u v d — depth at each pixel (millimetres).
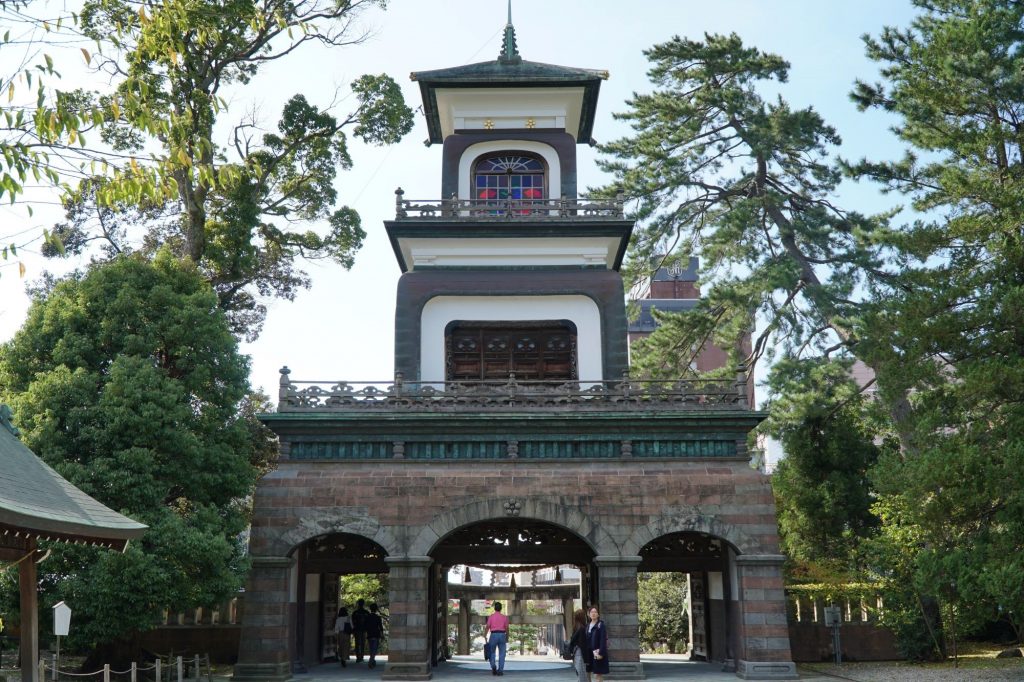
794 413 36719
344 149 39562
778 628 25500
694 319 42812
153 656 27250
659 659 34031
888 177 36375
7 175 11992
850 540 34875
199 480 24938
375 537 26047
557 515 26188
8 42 11844
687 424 27250
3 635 28656
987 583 20984
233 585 23969
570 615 42406
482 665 32562
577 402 27656
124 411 23531
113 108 13227
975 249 26688
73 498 18156
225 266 37781
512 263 31531
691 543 29359
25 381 25266
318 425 27047
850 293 38844
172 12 14891
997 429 23500
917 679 25328
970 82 30922
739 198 45312
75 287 26219
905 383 25250
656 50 44406
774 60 43344
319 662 31734
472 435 27172
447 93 33906
